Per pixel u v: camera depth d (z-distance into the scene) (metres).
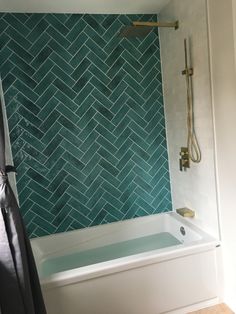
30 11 2.47
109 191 2.84
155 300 2.10
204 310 2.20
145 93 2.84
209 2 2.01
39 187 2.66
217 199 2.22
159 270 2.10
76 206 2.77
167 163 2.99
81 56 2.64
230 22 1.87
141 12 2.72
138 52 2.78
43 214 2.69
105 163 2.80
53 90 2.60
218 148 2.13
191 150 2.47
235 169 2.02
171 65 2.65
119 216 2.90
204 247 2.18
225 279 2.24
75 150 2.71
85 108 2.70
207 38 2.08
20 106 2.54
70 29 2.59
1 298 1.60
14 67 2.50
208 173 2.29
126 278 2.03
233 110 1.96
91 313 1.99
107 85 2.73
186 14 2.32
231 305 2.20
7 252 1.61
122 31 2.59
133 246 2.80
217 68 2.03
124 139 2.83
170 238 2.87
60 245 2.71
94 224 2.83
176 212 2.94
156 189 2.98
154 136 2.92
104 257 2.66
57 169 2.68
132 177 2.90
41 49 2.54
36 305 1.77
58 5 2.39
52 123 2.63
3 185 1.65
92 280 1.96
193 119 2.39
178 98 2.60
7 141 2.44
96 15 2.64
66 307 1.94
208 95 2.16
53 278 1.91
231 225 2.11
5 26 2.46
